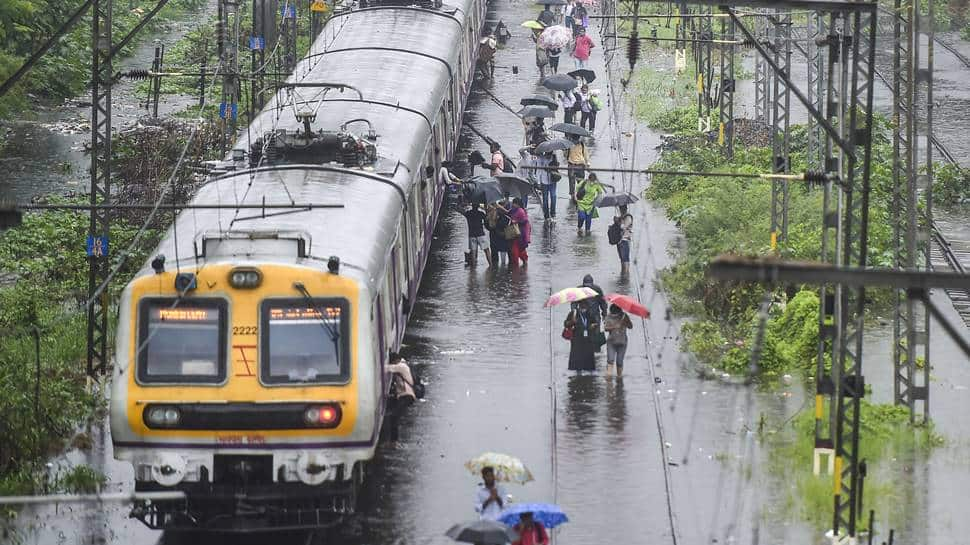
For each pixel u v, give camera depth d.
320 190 46.97
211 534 41.53
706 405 52.41
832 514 42.50
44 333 58.00
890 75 120.94
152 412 38.78
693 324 60.97
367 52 73.06
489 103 102.44
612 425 50.44
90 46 118.94
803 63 114.50
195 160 84.19
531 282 67.69
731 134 86.69
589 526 41.84
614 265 70.38
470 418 51.00
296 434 38.94
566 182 86.88
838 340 46.31
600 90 109.50
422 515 42.66
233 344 38.97
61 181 86.75
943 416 51.66
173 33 136.00
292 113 58.97
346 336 39.19
